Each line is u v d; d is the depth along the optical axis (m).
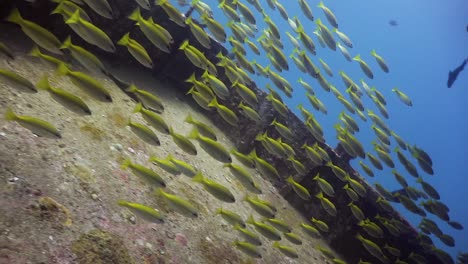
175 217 1.74
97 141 1.76
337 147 3.06
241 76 2.38
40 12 2.09
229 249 1.85
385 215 2.94
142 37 2.57
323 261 2.56
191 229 1.76
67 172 1.42
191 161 2.36
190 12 2.78
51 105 1.73
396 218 2.96
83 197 1.37
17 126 1.43
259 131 2.98
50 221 1.17
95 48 2.43
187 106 3.02
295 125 3.00
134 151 1.93
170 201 1.38
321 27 2.88
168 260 1.45
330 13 2.97
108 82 2.40
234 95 3.03
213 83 2.03
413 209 2.99
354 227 2.92
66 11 1.54
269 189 2.90
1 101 1.49
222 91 2.06
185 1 2.79
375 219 2.93
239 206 2.34
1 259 0.96
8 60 1.80
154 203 1.70
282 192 2.96
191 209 1.40
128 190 1.62
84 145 1.65
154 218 1.27
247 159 1.90
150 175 1.36
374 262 2.95
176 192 1.94
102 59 2.52
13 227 1.06
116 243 1.30
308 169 2.93
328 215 2.93
